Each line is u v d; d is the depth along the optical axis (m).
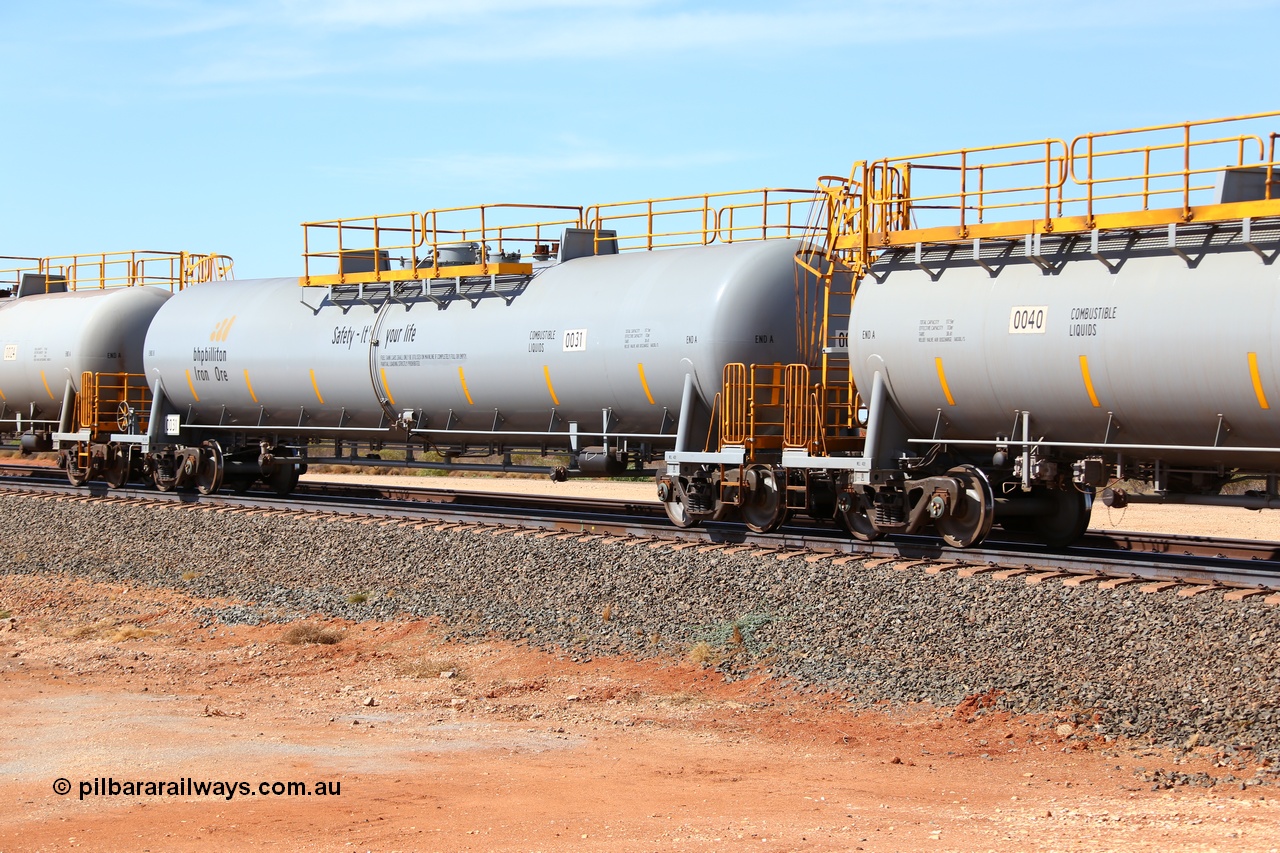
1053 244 15.80
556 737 12.24
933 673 13.29
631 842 8.66
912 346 16.83
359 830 9.05
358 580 19.48
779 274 19.22
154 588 20.81
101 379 29.34
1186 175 14.48
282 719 13.12
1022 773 10.80
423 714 13.38
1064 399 15.57
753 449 18.97
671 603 16.31
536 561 18.38
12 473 38.78
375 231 23.94
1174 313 14.41
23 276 34.34
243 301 26.84
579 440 21.47
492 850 8.54
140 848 8.72
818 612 15.09
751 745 11.92
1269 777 10.40
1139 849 8.30
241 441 28.16
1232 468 15.52
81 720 12.91
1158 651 12.68
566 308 21.03
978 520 16.78
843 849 8.41
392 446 26.05
